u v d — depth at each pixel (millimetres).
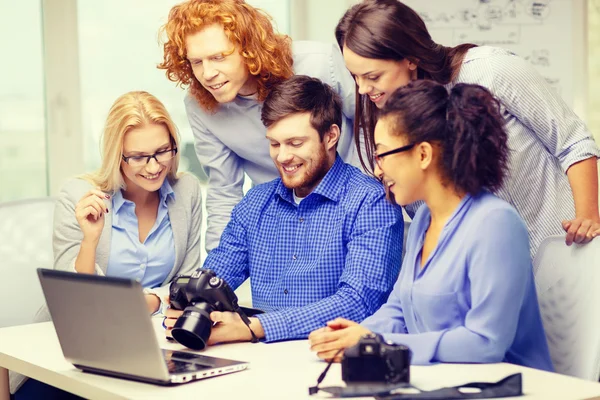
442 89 1836
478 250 1781
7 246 2818
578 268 2023
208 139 2816
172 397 1562
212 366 1724
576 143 2289
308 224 2283
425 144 1814
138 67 3900
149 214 2701
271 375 1690
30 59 3729
